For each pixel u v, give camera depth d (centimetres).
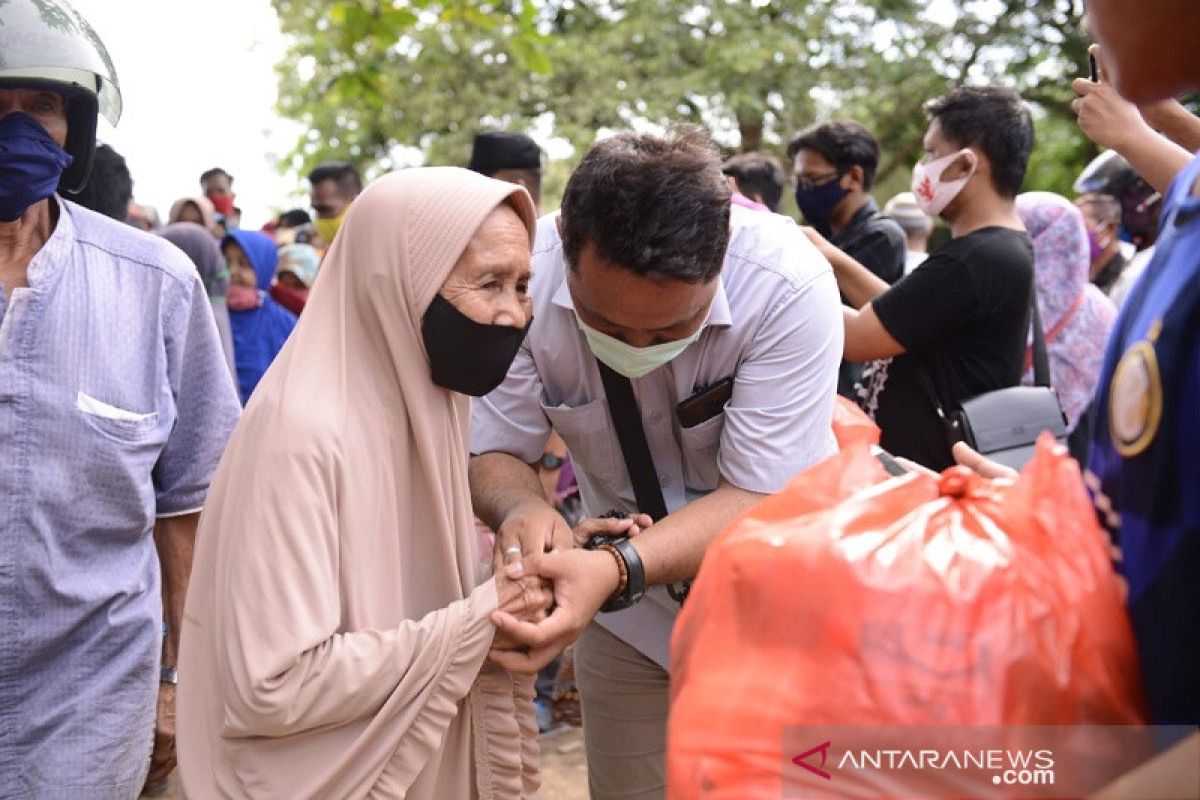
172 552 291
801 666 129
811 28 1402
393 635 199
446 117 1445
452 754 218
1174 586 116
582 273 216
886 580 128
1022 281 343
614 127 1408
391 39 505
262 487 196
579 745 490
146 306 266
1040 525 131
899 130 1552
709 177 210
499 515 240
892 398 354
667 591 263
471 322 204
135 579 264
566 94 1437
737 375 245
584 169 214
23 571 250
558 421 257
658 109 1334
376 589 204
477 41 1398
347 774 198
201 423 280
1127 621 124
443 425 215
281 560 193
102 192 456
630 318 216
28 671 254
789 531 138
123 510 260
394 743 199
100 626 259
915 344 341
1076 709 122
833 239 454
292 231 909
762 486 238
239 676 192
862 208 448
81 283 257
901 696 123
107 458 255
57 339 252
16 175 242
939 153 355
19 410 248
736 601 137
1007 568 127
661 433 255
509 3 655
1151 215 565
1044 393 341
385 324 207
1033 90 1572
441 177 210
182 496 283
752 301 239
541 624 208
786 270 239
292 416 199
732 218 247
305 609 192
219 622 198
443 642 201
